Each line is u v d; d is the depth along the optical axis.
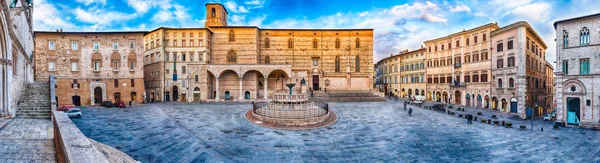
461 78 60.28
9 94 23.23
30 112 25.52
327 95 65.19
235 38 70.38
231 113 40.28
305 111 35.66
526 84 46.78
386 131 29.84
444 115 41.44
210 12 77.56
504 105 50.09
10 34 23.66
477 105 56.16
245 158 20.52
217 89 62.16
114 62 55.72
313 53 75.31
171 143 23.48
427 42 70.69
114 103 49.75
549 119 41.56
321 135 27.89
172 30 65.19
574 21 36.41
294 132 29.00
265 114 35.41
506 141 26.95
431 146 24.69
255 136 26.80
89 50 54.69
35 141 14.57
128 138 24.56
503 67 50.16
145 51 68.94
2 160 11.10
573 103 37.09
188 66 62.12
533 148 24.86
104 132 26.58
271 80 70.00
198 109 45.06
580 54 35.78
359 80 75.31
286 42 75.06
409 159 21.39
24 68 33.44
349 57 75.38
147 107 48.38
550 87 68.69
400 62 83.56
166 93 64.00
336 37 75.69
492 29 53.62
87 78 54.31
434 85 68.56
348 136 27.66
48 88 32.28
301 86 69.56
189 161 19.52
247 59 70.19
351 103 55.50
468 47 58.66
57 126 12.34
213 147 22.73
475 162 21.05
